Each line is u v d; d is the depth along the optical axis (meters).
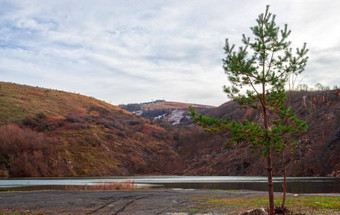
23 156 90.31
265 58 12.47
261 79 12.12
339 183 48.78
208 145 135.50
